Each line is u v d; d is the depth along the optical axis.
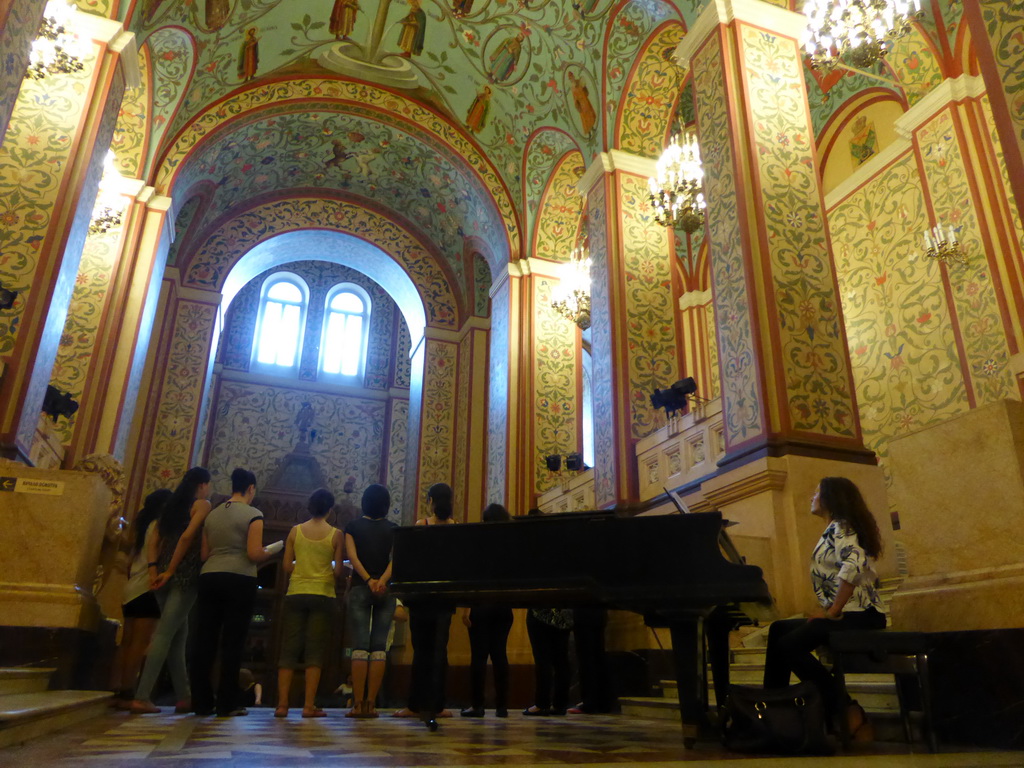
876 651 3.48
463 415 16.64
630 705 6.38
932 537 4.11
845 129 13.09
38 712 3.29
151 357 14.81
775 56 8.57
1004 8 4.99
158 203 12.30
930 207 10.87
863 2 8.38
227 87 13.33
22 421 6.90
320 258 18.20
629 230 11.30
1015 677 3.50
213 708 5.40
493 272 15.39
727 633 4.55
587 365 21.89
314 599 5.45
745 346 7.40
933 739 3.39
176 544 5.55
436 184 16.05
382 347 22.72
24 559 5.47
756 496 6.86
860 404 11.84
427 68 14.18
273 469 20.47
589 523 3.96
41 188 7.81
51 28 7.90
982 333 9.90
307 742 3.44
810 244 7.82
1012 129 4.79
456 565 4.12
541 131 13.73
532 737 3.98
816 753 3.17
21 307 7.27
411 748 3.26
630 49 11.35
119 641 6.54
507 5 12.34
